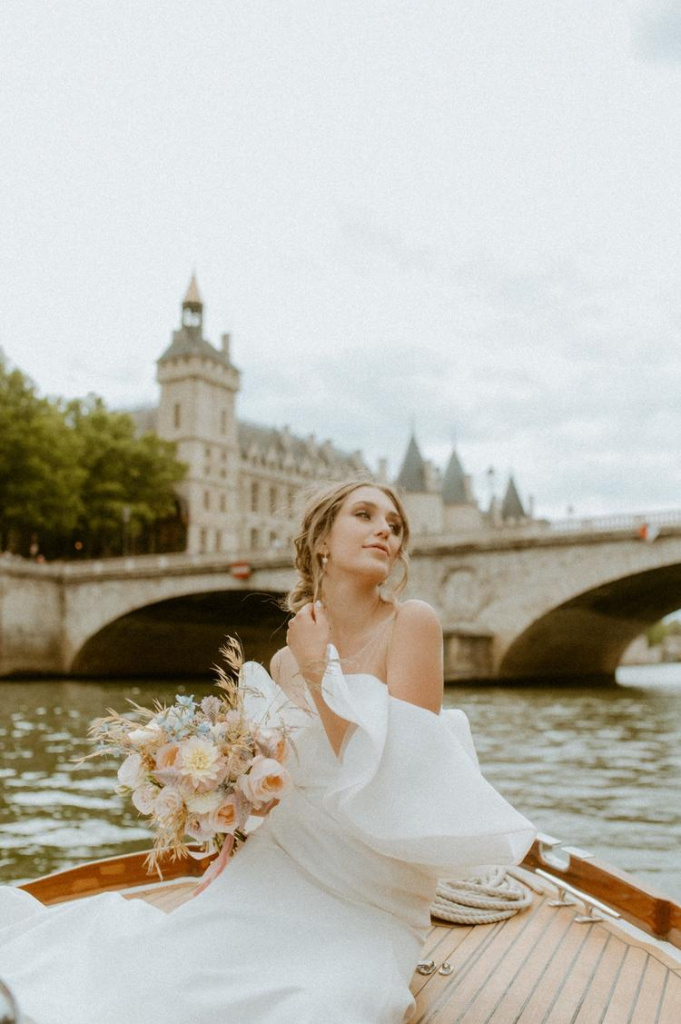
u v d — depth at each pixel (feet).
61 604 144.46
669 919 10.02
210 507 251.39
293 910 6.99
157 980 6.37
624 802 37.52
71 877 11.69
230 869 7.45
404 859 6.93
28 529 161.58
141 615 144.05
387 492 8.32
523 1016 8.25
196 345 255.50
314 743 7.36
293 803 7.41
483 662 115.34
